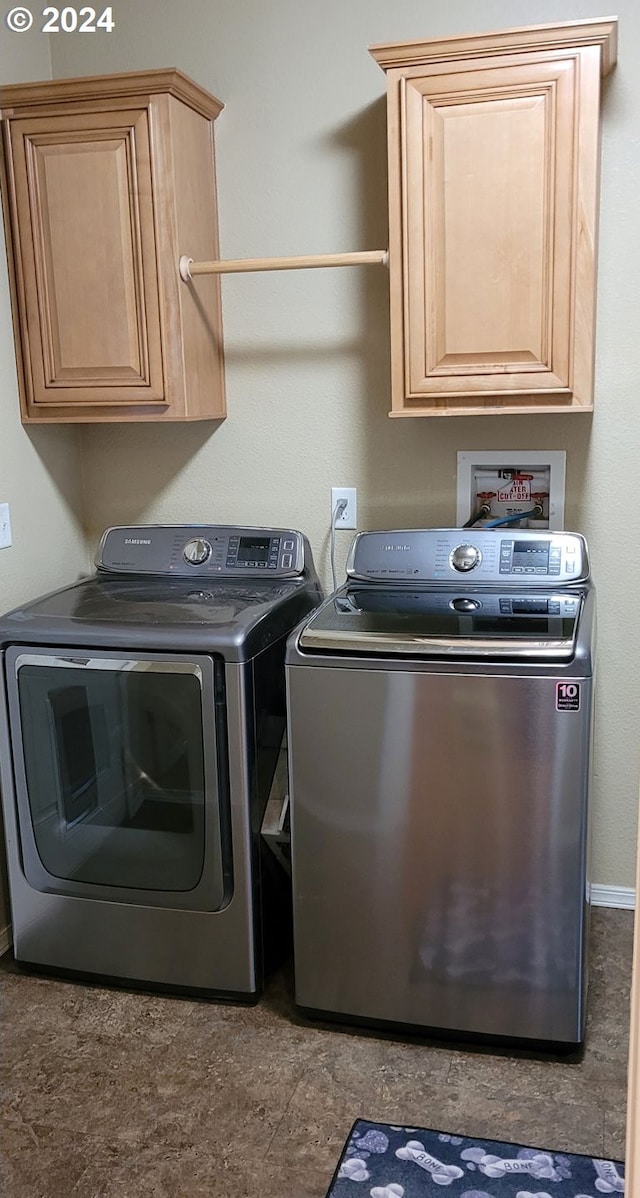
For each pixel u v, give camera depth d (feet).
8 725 7.77
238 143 8.75
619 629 8.69
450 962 7.07
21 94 7.93
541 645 6.59
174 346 8.14
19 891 8.04
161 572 9.02
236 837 7.39
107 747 7.55
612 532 8.57
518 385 7.68
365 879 7.11
